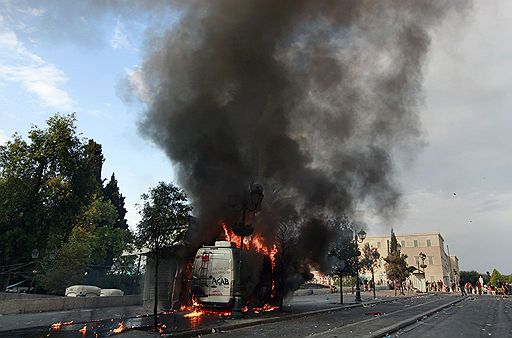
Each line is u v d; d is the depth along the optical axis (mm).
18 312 16266
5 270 27125
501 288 43625
